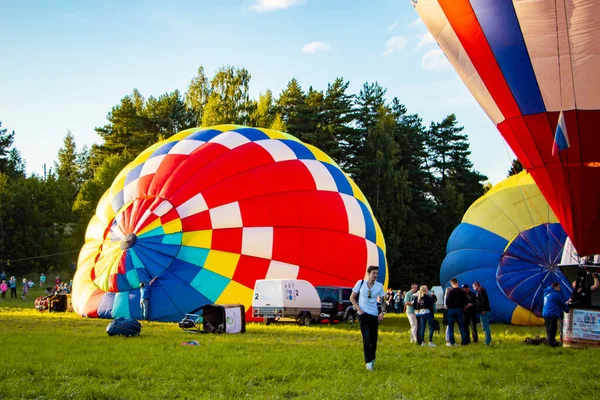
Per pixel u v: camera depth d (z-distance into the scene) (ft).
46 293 134.92
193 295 69.97
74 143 365.20
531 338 53.06
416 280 185.88
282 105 209.36
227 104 211.20
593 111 48.14
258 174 75.66
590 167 49.85
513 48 49.01
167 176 75.41
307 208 75.56
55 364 32.96
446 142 234.17
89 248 80.64
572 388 29.25
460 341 53.88
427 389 27.53
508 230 81.30
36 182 231.50
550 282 77.51
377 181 182.50
